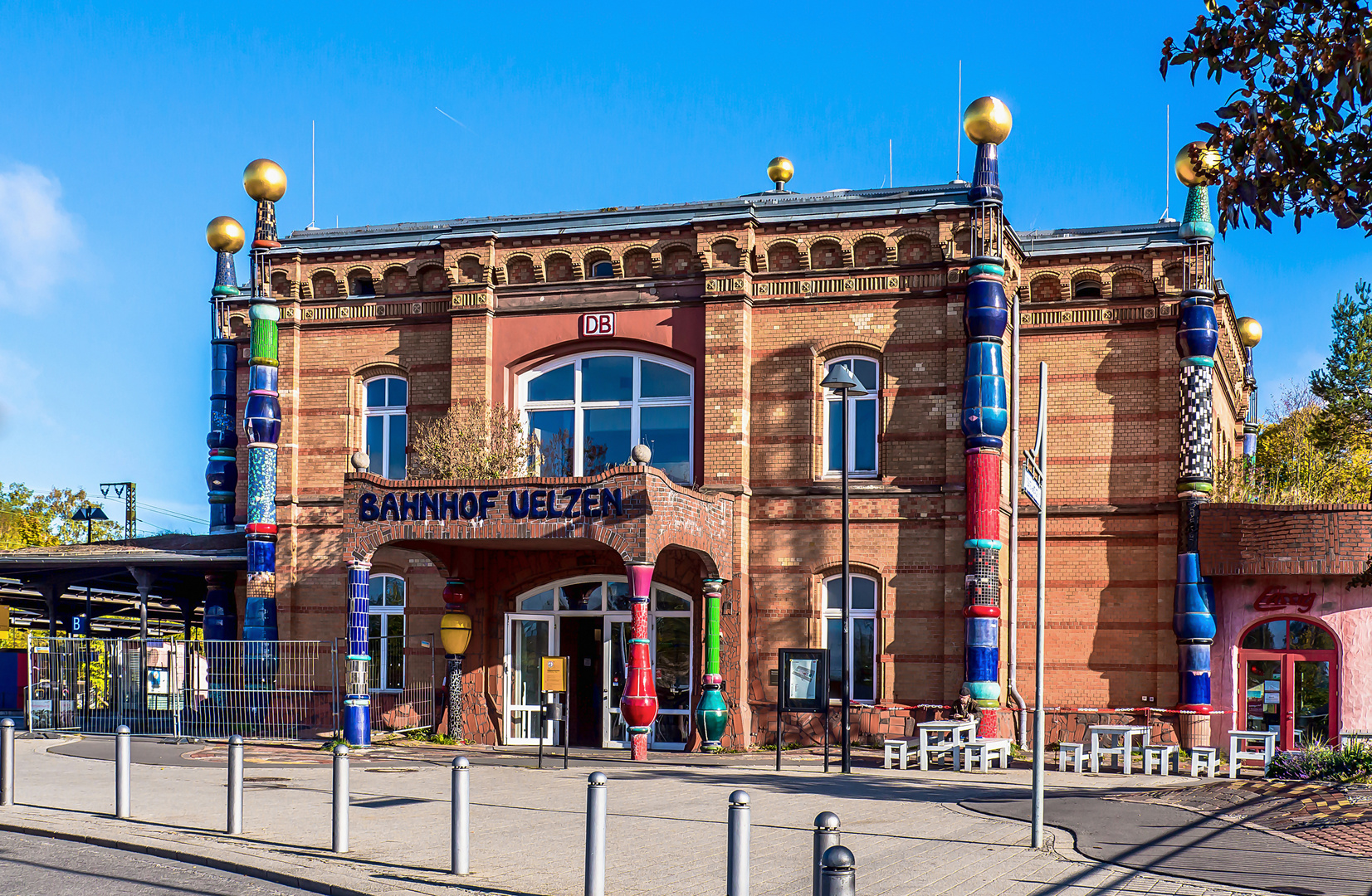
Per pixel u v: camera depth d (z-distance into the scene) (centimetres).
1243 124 892
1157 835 1297
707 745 2344
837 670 2412
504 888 1023
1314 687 2347
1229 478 2627
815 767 2044
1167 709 2400
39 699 2619
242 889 1032
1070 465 2514
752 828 1348
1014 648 2444
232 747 1278
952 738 2108
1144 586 2462
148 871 1101
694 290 2523
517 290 2614
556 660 1986
